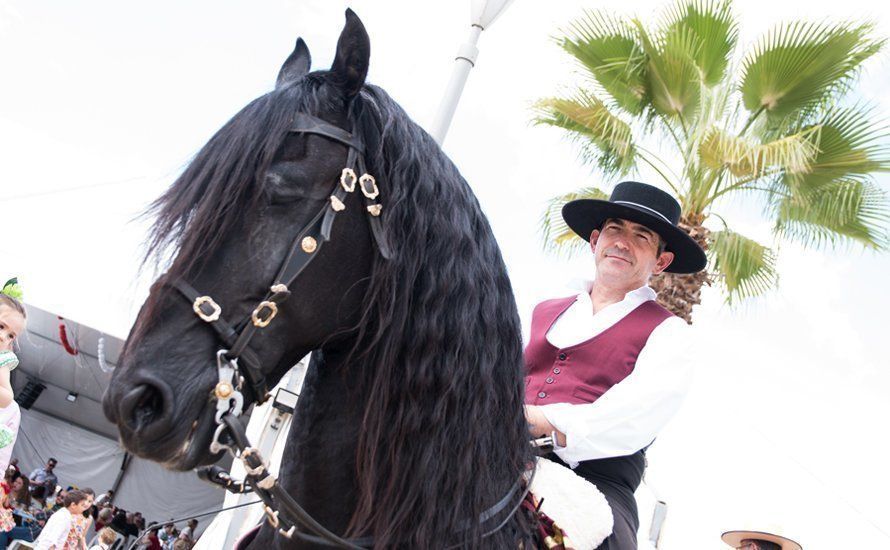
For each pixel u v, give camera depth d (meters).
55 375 15.11
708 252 7.02
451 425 1.42
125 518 15.31
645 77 7.03
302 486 1.50
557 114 7.25
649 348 1.98
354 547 1.40
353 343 1.45
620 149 7.02
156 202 1.35
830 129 6.54
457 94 4.82
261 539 1.65
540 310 2.28
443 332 1.43
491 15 4.86
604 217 2.37
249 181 1.31
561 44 7.14
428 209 1.47
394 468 1.39
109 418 1.18
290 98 1.41
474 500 1.44
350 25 1.46
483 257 1.57
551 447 1.80
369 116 1.48
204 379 1.24
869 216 6.63
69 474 17.62
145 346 1.22
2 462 3.37
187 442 1.22
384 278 1.38
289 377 4.59
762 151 6.18
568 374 2.01
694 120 6.96
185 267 1.25
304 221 1.33
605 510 1.66
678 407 1.94
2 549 5.20
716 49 6.91
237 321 1.27
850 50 6.38
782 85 6.64
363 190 1.38
